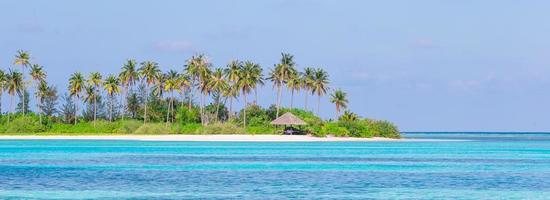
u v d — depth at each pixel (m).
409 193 63.19
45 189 64.62
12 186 66.88
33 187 66.19
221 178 75.69
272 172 83.69
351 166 94.38
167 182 71.38
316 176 78.75
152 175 78.94
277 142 179.38
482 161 109.19
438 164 100.81
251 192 63.12
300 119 199.50
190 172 83.00
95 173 81.00
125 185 68.25
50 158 106.81
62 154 117.75
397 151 139.88
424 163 102.75
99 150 131.25
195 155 116.75
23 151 126.62
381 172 85.06
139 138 188.75
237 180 73.62
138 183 70.12
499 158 118.56
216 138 186.75
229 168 89.50
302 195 61.09
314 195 61.22
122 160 103.06
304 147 151.00
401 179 76.12
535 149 162.12
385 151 139.00
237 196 60.25
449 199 59.22
